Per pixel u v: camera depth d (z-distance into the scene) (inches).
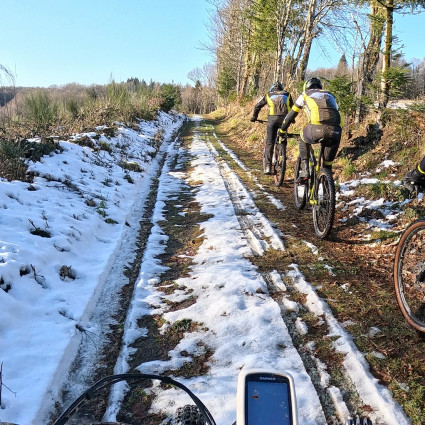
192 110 3051.2
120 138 497.7
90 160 365.4
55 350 129.3
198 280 178.1
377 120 332.8
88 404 113.7
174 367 125.8
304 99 241.1
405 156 285.4
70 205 253.9
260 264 195.3
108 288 179.6
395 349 130.0
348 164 318.7
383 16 338.3
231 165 441.4
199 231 245.1
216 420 102.8
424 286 140.4
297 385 113.9
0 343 128.9
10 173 270.1
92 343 141.2
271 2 705.6
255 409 54.9
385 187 265.3
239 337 137.9
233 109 1128.8
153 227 254.1
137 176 377.7
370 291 168.1
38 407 106.9
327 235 217.9
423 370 119.9
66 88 677.9
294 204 295.9
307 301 160.6
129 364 128.4
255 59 1085.1
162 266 199.2
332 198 211.5
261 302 159.6
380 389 112.5
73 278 181.8
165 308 159.8
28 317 146.5
